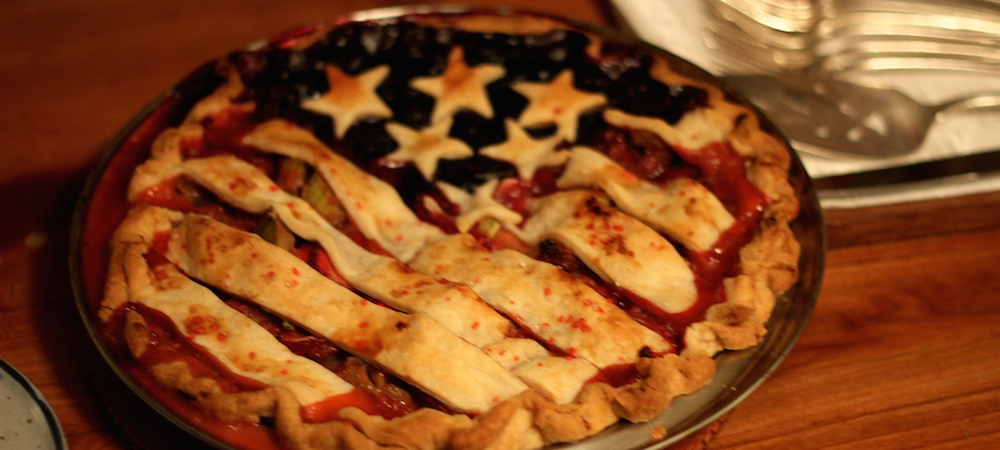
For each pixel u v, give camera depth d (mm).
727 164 621
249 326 562
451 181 615
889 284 628
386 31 662
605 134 631
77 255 588
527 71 652
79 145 677
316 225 596
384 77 651
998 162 662
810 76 694
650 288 581
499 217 601
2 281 626
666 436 546
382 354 553
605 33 665
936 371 601
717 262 595
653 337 569
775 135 625
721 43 710
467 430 536
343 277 581
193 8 747
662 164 625
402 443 537
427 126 637
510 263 582
